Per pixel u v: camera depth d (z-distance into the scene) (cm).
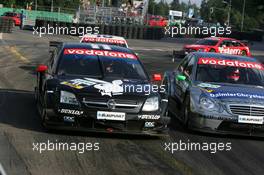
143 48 3684
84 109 786
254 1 6031
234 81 978
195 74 992
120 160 686
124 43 1485
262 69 1024
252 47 5428
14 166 625
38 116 939
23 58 2147
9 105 1032
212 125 886
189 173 645
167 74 1164
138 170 642
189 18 8438
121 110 791
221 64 1020
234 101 888
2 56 2162
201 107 894
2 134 786
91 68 888
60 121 792
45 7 5931
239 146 834
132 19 5125
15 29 4797
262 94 919
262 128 888
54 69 885
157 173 635
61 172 613
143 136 843
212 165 696
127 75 885
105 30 4566
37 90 1049
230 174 658
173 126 961
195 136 885
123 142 791
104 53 938
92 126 793
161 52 3384
